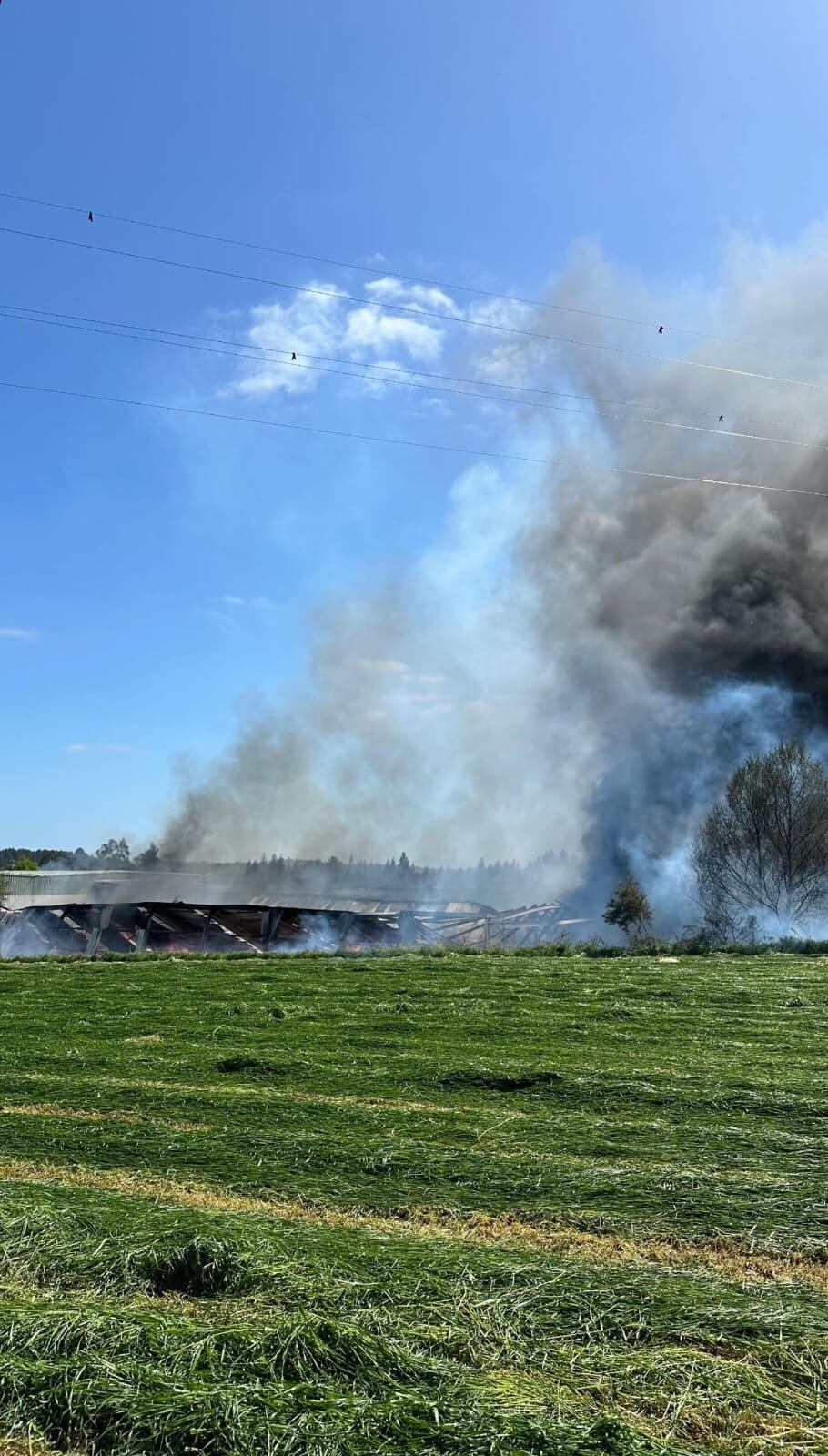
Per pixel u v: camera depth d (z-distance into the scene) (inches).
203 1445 165.6
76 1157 344.5
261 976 811.4
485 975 782.5
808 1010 591.5
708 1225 271.7
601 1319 209.9
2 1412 177.6
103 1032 585.0
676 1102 394.0
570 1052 491.8
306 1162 330.3
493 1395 177.5
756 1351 197.2
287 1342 190.5
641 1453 161.0
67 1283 232.7
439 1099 413.7
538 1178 309.4
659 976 743.7
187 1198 303.0
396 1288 221.0
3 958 1048.8
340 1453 161.3
